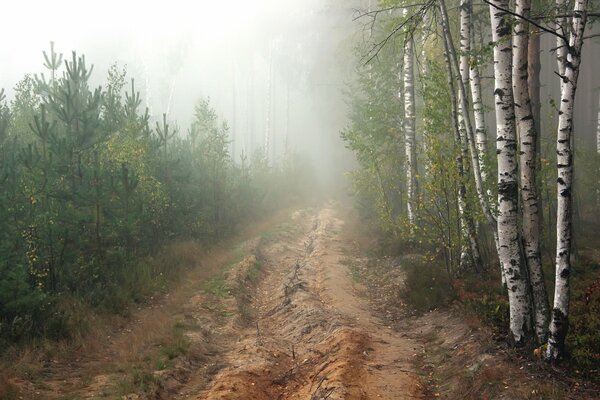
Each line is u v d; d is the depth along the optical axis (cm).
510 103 868
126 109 1862
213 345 1119
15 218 1188
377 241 2083
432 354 1002
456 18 1588
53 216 1264
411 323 1225
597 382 731
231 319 1316
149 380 855
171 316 1273
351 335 1061
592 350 809
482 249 1488
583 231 1856
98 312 1219
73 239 1275
